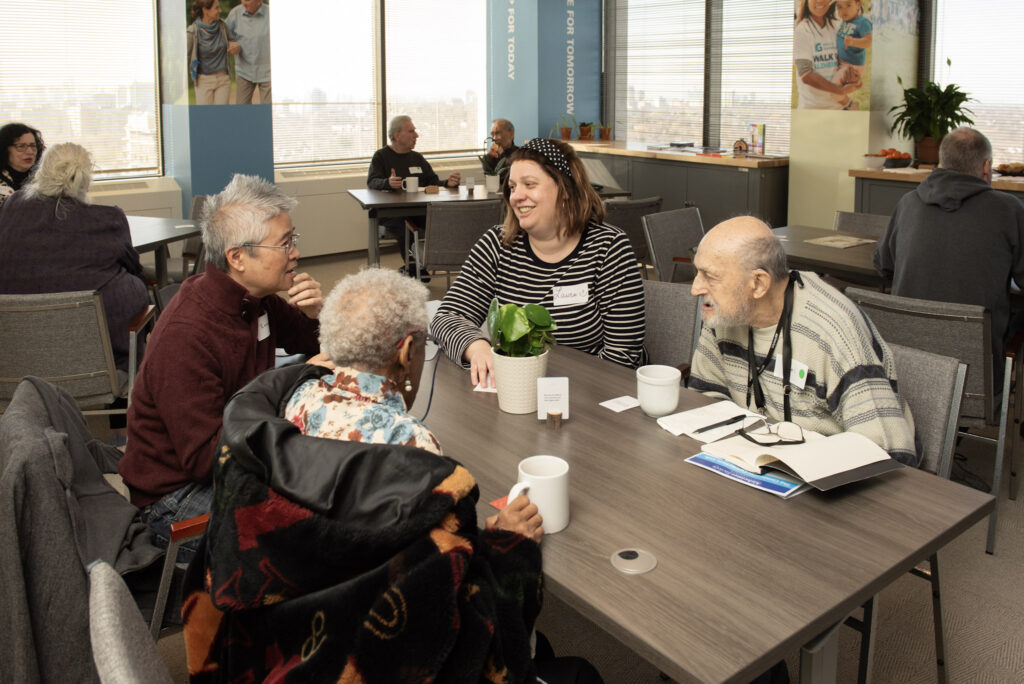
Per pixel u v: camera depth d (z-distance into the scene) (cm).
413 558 104
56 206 344
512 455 174
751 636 115
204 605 120
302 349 231
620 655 230
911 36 654
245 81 696
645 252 555
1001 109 612
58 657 152
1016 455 352
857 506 151
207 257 190
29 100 653
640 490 158
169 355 177
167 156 715
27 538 148
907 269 340
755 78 748
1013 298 346
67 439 171
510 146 677
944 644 218
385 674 105
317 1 764
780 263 186
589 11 873
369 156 820
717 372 212
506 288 265
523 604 125
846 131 650
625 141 887
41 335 284
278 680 107
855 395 182
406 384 143
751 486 159
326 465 108
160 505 182
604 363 237
